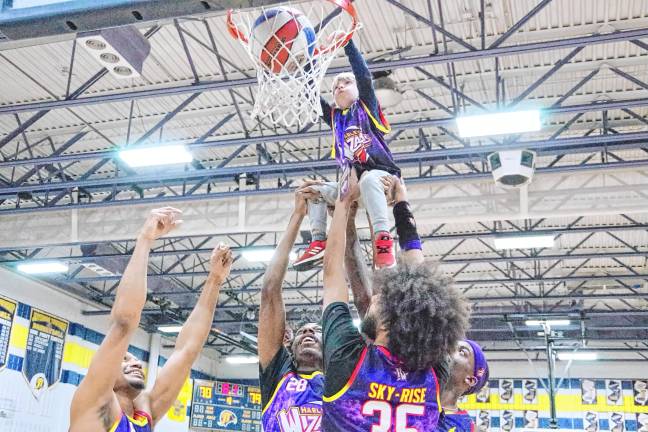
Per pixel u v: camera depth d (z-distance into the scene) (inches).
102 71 480.4
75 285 882.8
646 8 427.2
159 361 1061.1
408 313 103.3
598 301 968.3
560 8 430.9
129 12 183.8
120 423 135.3
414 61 424.8
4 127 589.3
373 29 454.0
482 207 573.6
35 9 188.1
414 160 605.6
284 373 138.0
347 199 119.9
